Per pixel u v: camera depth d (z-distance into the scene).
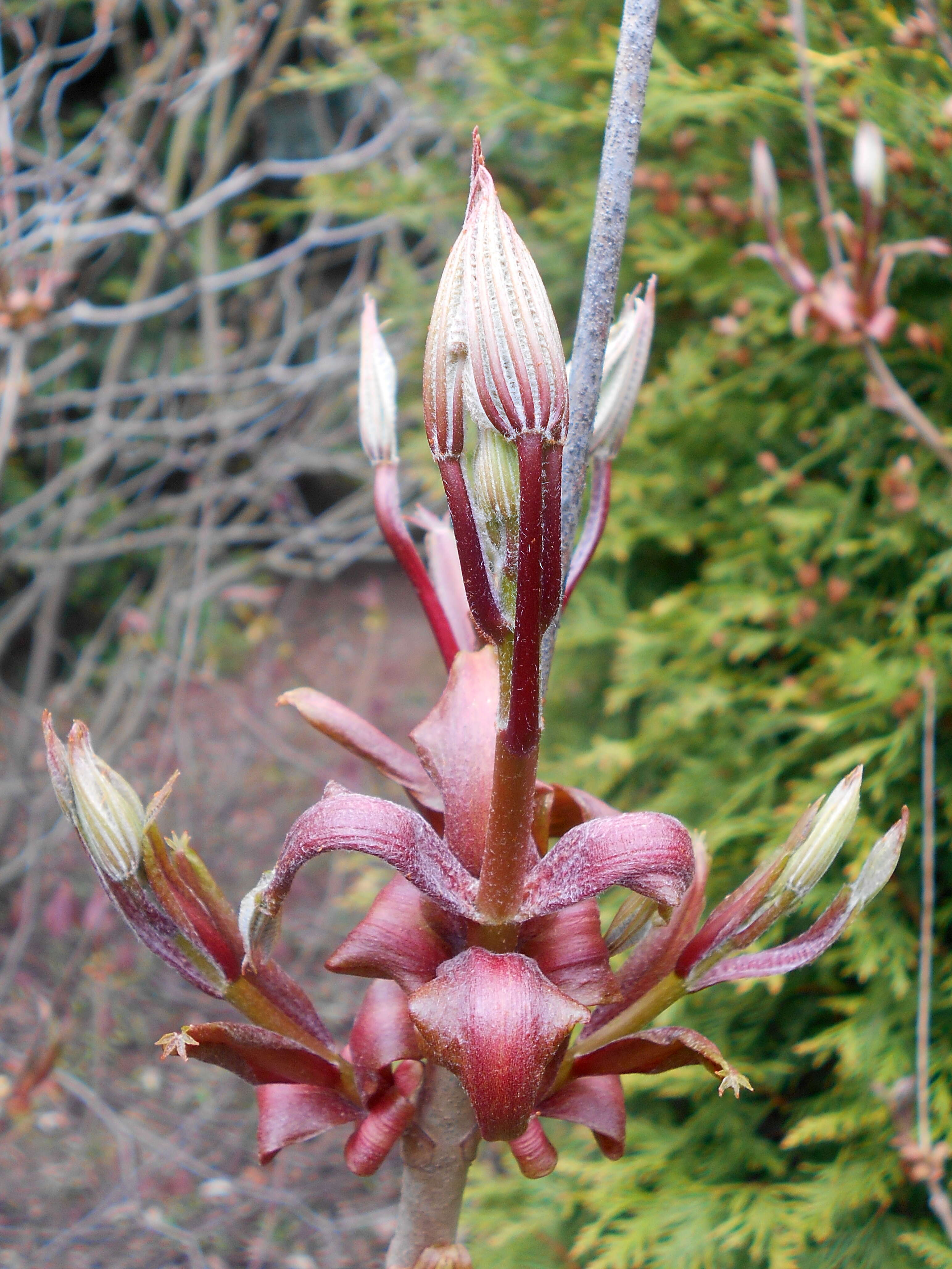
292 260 1.28
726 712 0.77
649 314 0.28
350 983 1.32
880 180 0.37
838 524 0.71
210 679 1.37
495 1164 0.93
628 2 0.25
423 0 1.04
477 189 0.21
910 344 0.70
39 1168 1.11
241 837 1.57
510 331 0.21
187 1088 1.23
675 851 0.23
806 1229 0.59
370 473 1.65
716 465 0.83
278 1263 1.02
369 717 1.67
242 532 1.56
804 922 0.67
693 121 0.85
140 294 1.49
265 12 1.21
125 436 1.61
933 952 0.65
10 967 1.20
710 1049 0.24
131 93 1.43
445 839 0.25
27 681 1.87
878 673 0.64
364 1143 0.25
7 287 0.88
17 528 1.94
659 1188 0.69
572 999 0.22
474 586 0.22
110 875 0.24
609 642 0.90
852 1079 0.64
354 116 2.01
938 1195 0.43
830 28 0.69
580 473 0.25
